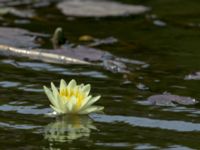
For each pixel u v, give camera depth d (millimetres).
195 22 10609
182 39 9695
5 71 8008
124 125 6410
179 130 6312
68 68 8258
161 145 5914
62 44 9234
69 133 6145
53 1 11766
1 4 11375
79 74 8008
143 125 6426
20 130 6184
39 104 6914
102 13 11008
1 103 6902
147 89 7527
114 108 6875
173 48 9258
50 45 9141
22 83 7562
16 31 9625
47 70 8125
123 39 9641
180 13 11133
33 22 10297
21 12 10867
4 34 9398
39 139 5969
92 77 7910
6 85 7473
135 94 7336
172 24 10492
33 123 6383
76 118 6574
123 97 7223
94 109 6652
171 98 7211
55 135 6070
